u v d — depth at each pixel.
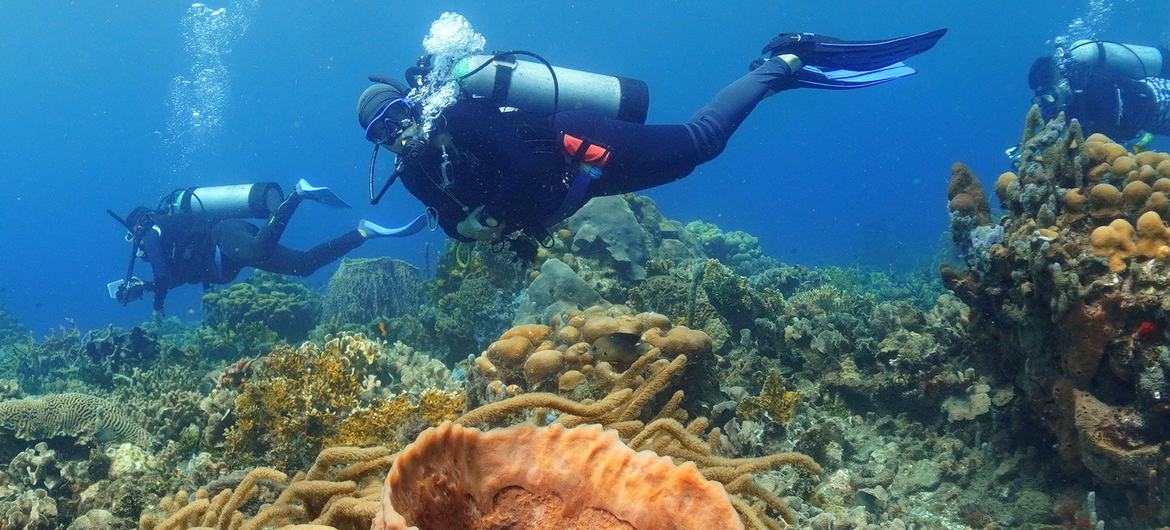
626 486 1.91
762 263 15.89
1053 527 4.18
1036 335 4.27
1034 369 4.34
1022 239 4.29
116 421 5.83
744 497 3.06
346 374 5.32
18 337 18.38
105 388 9.58
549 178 5.13
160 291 11.30
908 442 5.23
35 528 4.62
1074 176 4.43
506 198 4.89
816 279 12.79
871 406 5.72
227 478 3.11
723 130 5.98
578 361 4.51
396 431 4.43
